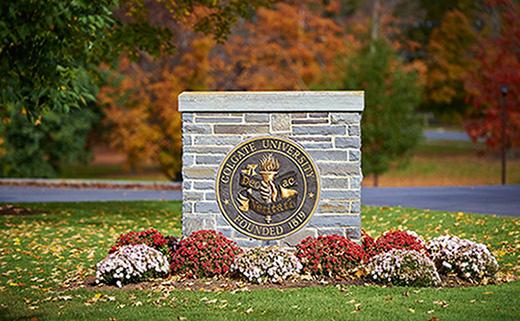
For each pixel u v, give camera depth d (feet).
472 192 64.23
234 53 91.15
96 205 56.90
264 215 32.89
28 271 33.58
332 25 102.83
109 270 29.60
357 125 32.60
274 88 94.38
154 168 132.16
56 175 93.25
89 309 26.00
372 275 29.27
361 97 32.35
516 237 39.88
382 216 49.24
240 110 32.73
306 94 32.55
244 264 29.68
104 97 81.00
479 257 29.86
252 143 32.89
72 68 32.65
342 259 30.37
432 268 28.86
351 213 32.68
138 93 82.79
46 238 41.96
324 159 32.73
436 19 142.72
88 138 97.19
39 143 90.33
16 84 26.30
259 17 100.48
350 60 82.12
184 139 32.99
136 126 82.48
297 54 97.66
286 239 32.89
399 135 80.94
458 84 133.49
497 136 93.50
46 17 24.57
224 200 32.99
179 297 27.35
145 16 55.36
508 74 86.63
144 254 30.19
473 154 128.77
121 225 47.03
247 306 25.85
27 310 26.18
